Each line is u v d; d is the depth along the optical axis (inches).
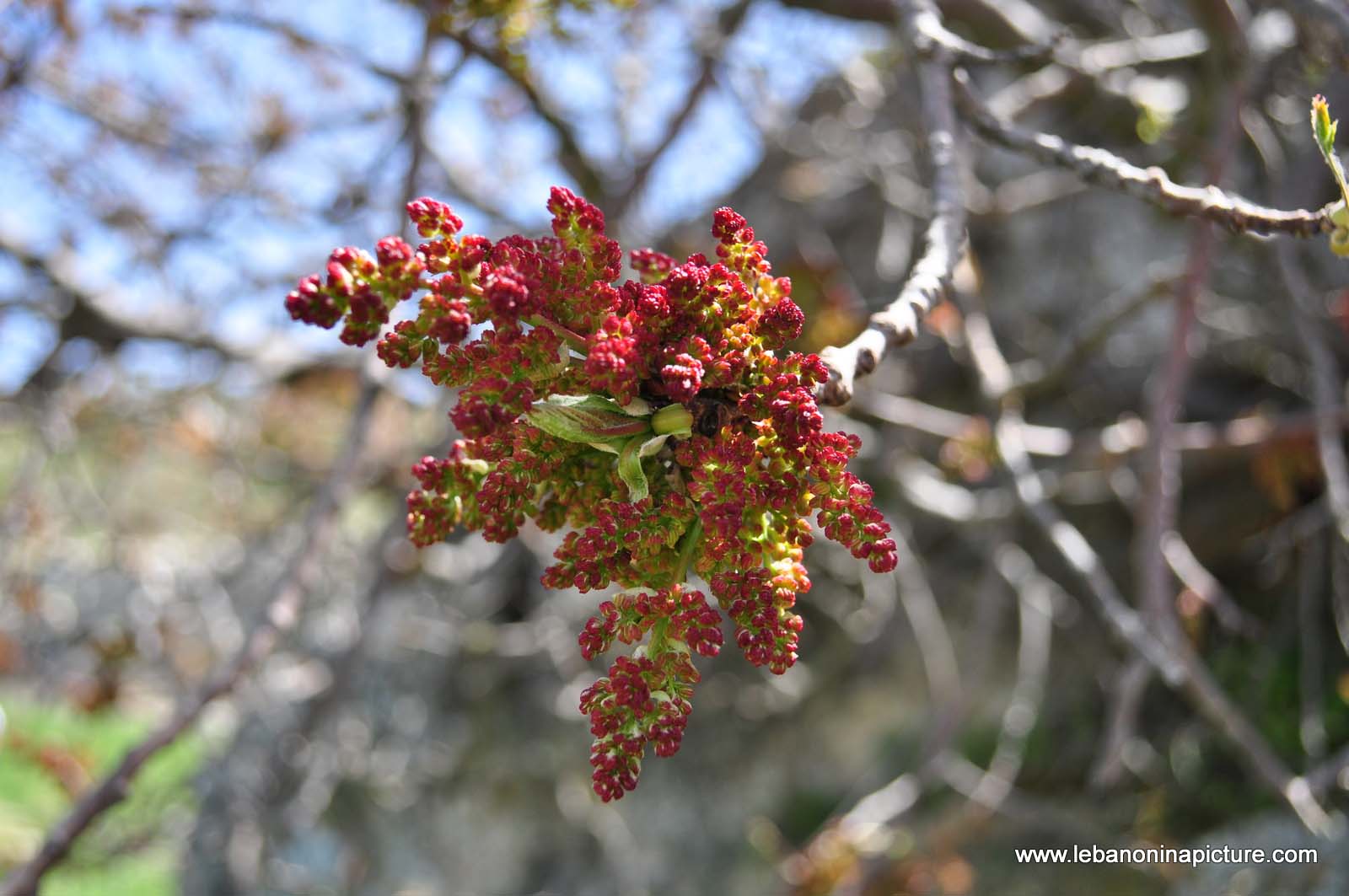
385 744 284.5
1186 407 260.2
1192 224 142.3
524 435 52.6
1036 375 183.0
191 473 305.9
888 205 244.8
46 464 228.8
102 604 262.7
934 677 202.7
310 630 276.8
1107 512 267.1
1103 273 273.1
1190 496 257.0
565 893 293.0
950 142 79.4
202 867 238.7
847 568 238.5
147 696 266.2
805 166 257.9
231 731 248.5
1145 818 240.7
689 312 51.9
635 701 49.1
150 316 209.9
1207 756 243.6
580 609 247.4
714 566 51.2
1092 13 209.6
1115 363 266.2
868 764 291.0
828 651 289.7
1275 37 164.9
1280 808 220.4
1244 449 189.9
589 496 54.2
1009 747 205.6
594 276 51.7
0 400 220.1
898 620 282.8
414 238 149.8
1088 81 188.9
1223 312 232.1
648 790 300.7
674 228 226.8
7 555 237.3
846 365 55.7
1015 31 170.4
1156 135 173.9
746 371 51.7
